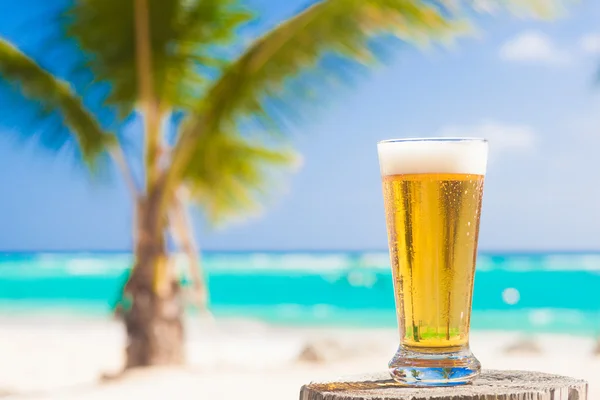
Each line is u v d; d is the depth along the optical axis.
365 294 27.00
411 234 1.28
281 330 20.02
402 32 5.93
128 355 7.06
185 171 6.80
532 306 23.92
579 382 1.42
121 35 6.23
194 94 6.74
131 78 6.42
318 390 1.36
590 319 21.36
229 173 6.85
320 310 24.62
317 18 5.88
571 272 27.03
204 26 6.30
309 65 6.16
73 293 28.88
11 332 19.81
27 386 10.14
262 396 6.52
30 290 29.12
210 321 7.14
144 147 6.85
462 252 1.28
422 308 1.29
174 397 6.19
